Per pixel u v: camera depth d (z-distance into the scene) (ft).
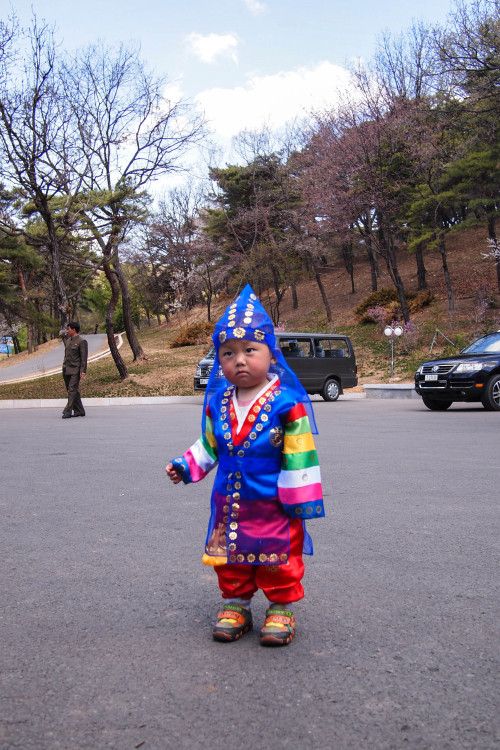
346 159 100.58
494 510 15.60
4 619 9.25
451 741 6.01
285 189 127.65
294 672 7.46
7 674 7.51
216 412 8.94
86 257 80.53
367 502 16.58
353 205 102.89
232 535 8.45
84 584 10.75
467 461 23.03
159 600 9.98
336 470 21.36
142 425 38.60
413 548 12.50
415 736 6.09
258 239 139.74
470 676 7.30
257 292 160.66
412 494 17.53
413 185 108.99
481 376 42.91
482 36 79.46
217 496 8.73
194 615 9.37
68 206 67.87
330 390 60.03
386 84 98.78
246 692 6.98
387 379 78.43
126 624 9.04
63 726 6.34
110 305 78.79
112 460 24.47
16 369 131.64
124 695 6.95
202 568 11.55
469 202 93.66
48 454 26.32
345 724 6.31
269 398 8.57
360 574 11.02
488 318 96.22
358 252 153.28
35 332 169.58
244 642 8.43
